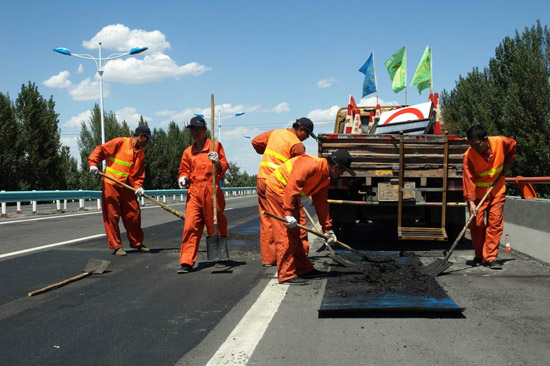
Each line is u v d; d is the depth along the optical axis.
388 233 10.09
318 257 7.08
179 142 56.41
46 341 3.60
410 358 3.16
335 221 8.31
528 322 3.89
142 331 3.80
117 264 6.69
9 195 15.40
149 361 3.20
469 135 5.98
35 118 34.84
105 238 9.41
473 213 6.11
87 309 4.44
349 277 5.51
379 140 7.63
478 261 6.41
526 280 5.40
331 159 5.34
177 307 4.48
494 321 3.93
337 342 3.48
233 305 4.52
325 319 4.04
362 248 8.00
